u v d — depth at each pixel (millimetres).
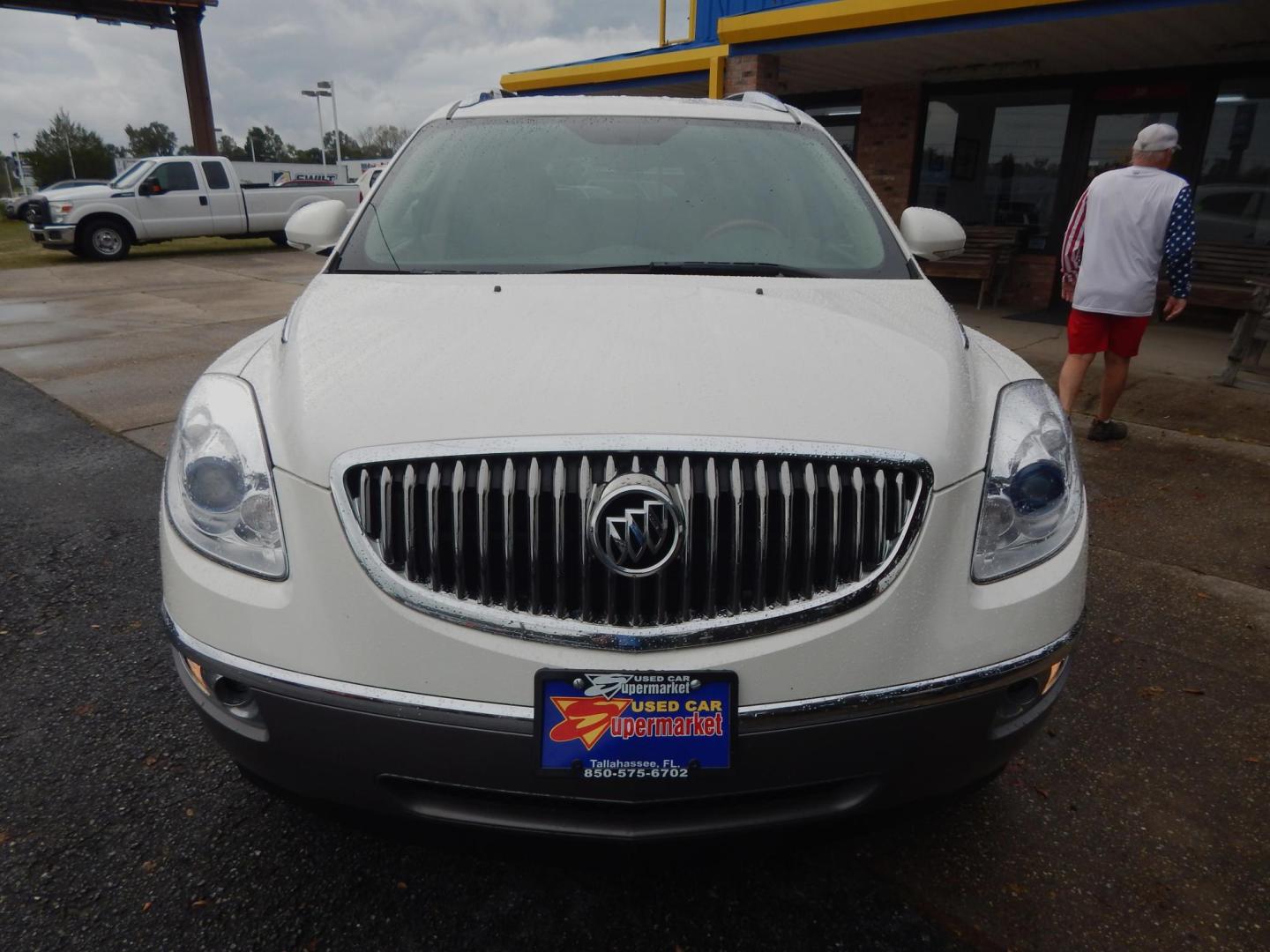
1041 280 10586
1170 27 7820
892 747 1665
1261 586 3531
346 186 19875
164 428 5637
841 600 1609
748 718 1592
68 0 24812
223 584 1684
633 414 1617
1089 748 2537
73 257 17828
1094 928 1925
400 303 2088
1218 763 2479
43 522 4094
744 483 1593
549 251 2471
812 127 3102
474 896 1976
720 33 9352
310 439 1648
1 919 1881
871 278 2434
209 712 1771
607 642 1569
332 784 1705
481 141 2859
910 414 1701
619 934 1882
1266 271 8867
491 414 1626
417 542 1608
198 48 26469
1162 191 4836
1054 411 1919
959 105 11031
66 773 2354
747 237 2543
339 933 1869
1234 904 1997
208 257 17906
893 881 2043
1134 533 4031
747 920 1924
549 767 1591
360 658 1609
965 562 1684
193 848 2100
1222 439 5395
